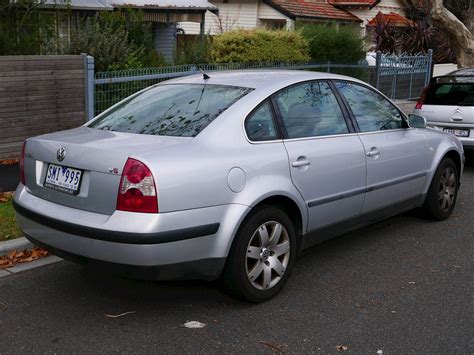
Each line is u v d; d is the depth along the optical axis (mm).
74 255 3924
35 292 4512
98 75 9125
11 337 3797
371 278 4871
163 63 11938
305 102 4824
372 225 6375
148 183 3641
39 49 9805
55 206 4078
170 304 4324
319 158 4633
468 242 5824
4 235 5379
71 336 3818
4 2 9531
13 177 7469
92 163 3842
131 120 4605
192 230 3783
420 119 5938
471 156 10500
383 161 5332
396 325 4016
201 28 18281
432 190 6270
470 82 9031
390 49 21281
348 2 25203
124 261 3684
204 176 3844
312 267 5117
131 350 3648
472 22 18094
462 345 3754
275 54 13523
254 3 23109
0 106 7965
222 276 4180
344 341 3787
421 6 17844
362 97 5473
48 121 8539
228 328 3947
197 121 4266
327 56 15141
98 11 14516
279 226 4340
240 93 4512
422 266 5156
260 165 4184
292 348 3693
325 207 4750
